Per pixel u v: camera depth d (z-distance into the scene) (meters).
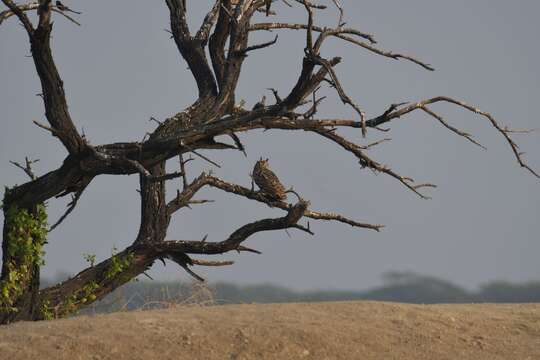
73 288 48.12
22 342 28.98
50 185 44.50
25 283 45.88
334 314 33.75
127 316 32.44
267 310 33.81
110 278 49.12
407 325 33.12
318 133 45.56
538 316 36.16
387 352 29.84
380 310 35.00
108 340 28.97
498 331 33.84
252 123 44.16
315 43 40.91
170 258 50.41
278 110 43.72
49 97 40.62
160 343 28.80
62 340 29.02
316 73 42.00
